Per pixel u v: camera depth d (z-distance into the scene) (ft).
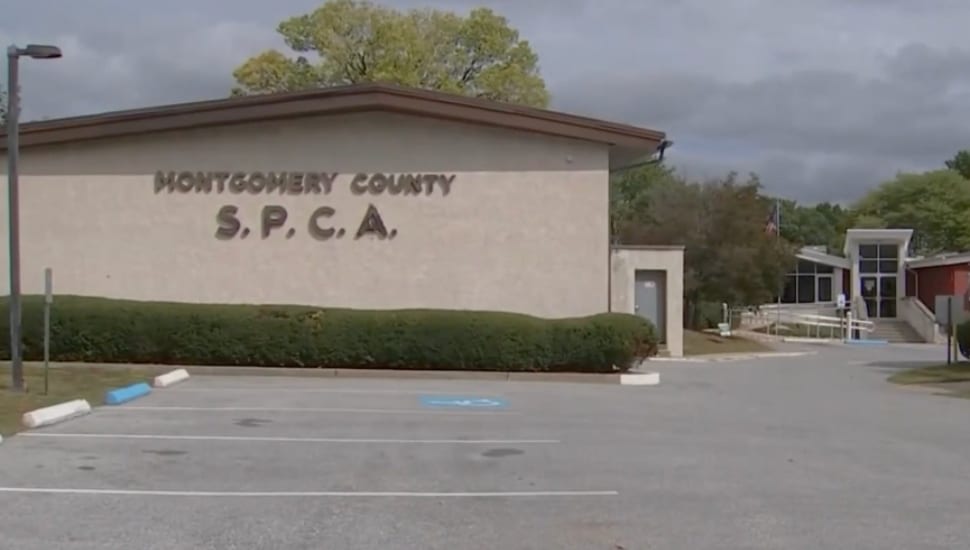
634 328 70.85
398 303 77.66
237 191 78.02
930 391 72.79
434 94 75.92
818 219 378.32
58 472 32.50
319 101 76.07
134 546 23.89
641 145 77.61
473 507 28.55
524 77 161.38
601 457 37.19
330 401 53.72
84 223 78.33
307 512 27.63
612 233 187.83
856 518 27.94
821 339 173.99
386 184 77.92
